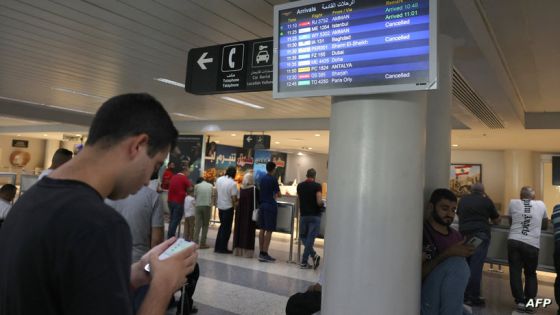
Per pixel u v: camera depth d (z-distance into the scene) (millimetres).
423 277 2342
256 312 4199
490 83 5680
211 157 14648
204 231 7719
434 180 3650
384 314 2023
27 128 18281
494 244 6152
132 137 994
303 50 2402
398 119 2115
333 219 2199
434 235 2412
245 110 10547
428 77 1993
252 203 7070
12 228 912
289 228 6785
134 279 1106
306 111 10242
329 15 2330
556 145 12906
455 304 2211
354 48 2225
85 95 9312
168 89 8086
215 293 4789
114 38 5195
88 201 894
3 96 10102
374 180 2084
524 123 9484
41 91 9117
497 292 5812
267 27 4629
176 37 5062
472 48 4309
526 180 14461
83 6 4254
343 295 2096
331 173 2258
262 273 5863
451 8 3350
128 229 927
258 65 3906
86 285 806
